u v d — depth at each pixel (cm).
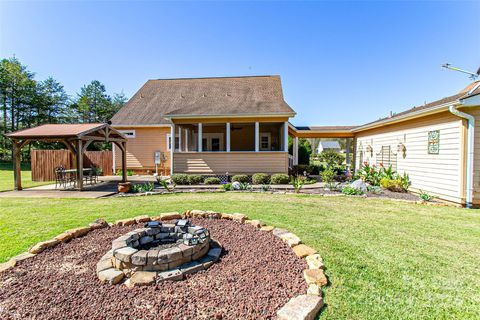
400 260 348
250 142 1730
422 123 905
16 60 3209
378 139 1268
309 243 411
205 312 234
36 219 561
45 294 265
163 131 1656
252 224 498
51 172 1450
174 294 264
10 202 766
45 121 3444
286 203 729
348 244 407
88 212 627
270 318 225
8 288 276
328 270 317
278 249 378
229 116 1212
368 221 544
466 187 716
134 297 259
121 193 931
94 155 1686
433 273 313
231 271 312
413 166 959
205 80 1941
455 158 748
